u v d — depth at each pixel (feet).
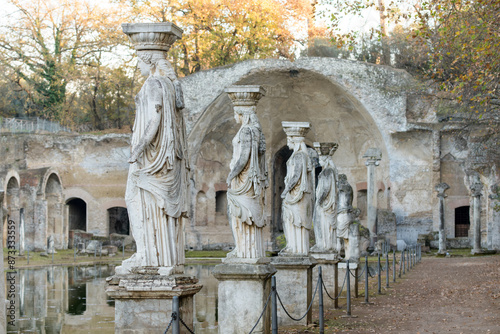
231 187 31.76
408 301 51.06
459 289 59.00
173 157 22.97
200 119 148.15
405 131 141.59
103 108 195.11
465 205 142.92
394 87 143.33
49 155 166.61
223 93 146.92
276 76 147.33
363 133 151.64
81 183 165.68
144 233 22.75
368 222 118.11
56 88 187.11
